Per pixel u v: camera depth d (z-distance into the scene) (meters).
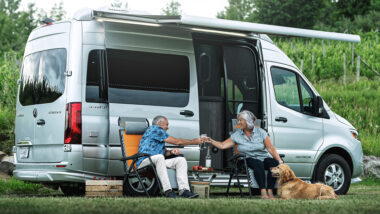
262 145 7.94
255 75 8.65
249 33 8.23
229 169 8.13
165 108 7.54
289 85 9.06
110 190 6.94
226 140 7.92
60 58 7.37
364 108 19.50
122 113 7.19
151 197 6.81
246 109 8.58
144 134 7.22
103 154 7.12
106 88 7.27
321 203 5.85
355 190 10.76
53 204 5.09
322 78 26.64
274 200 6.39
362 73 27.22
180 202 5.52
